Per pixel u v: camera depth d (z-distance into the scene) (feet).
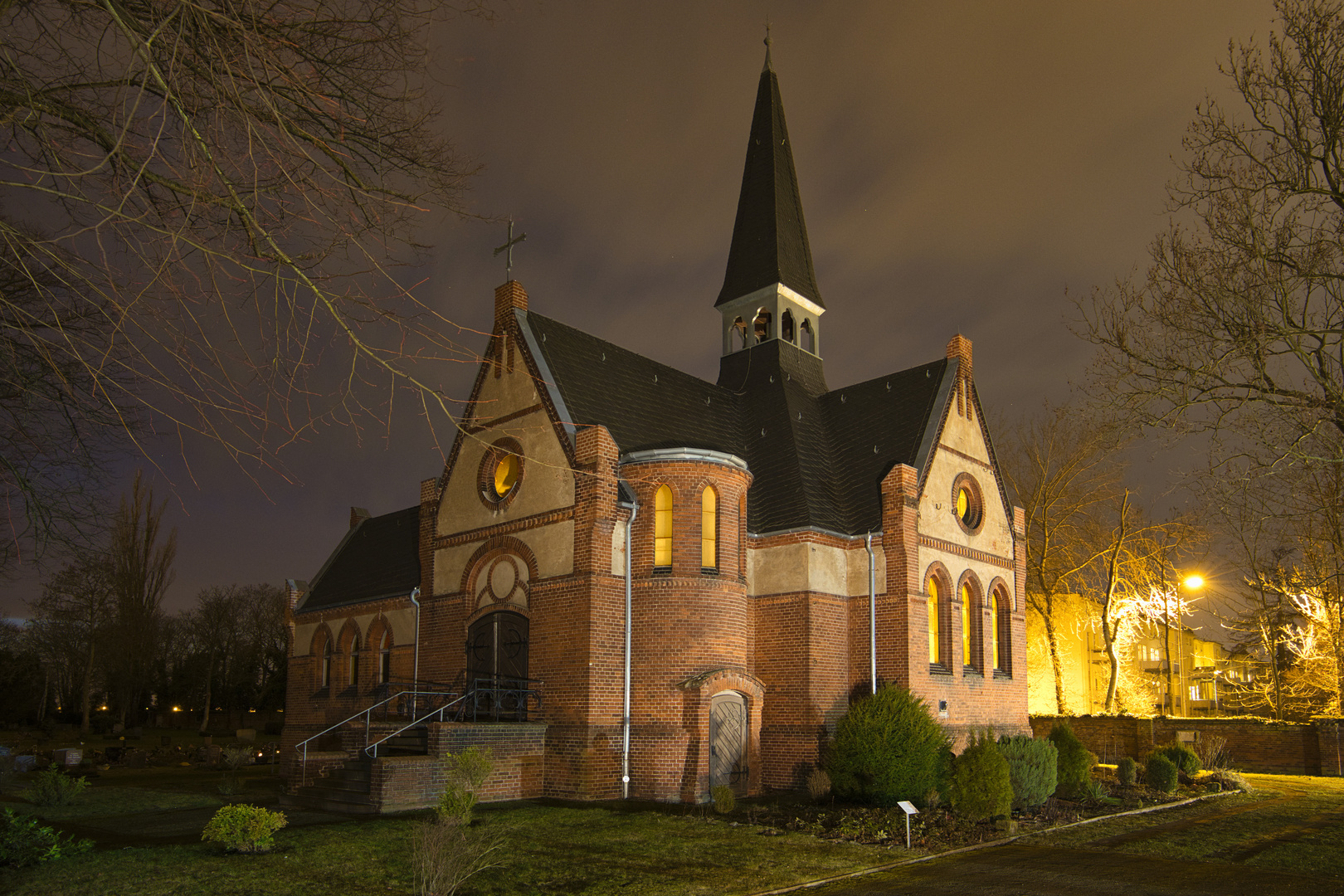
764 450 96.68
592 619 72.54
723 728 74.69
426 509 92.99
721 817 60.18
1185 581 122.83
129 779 98.53
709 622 74.79
